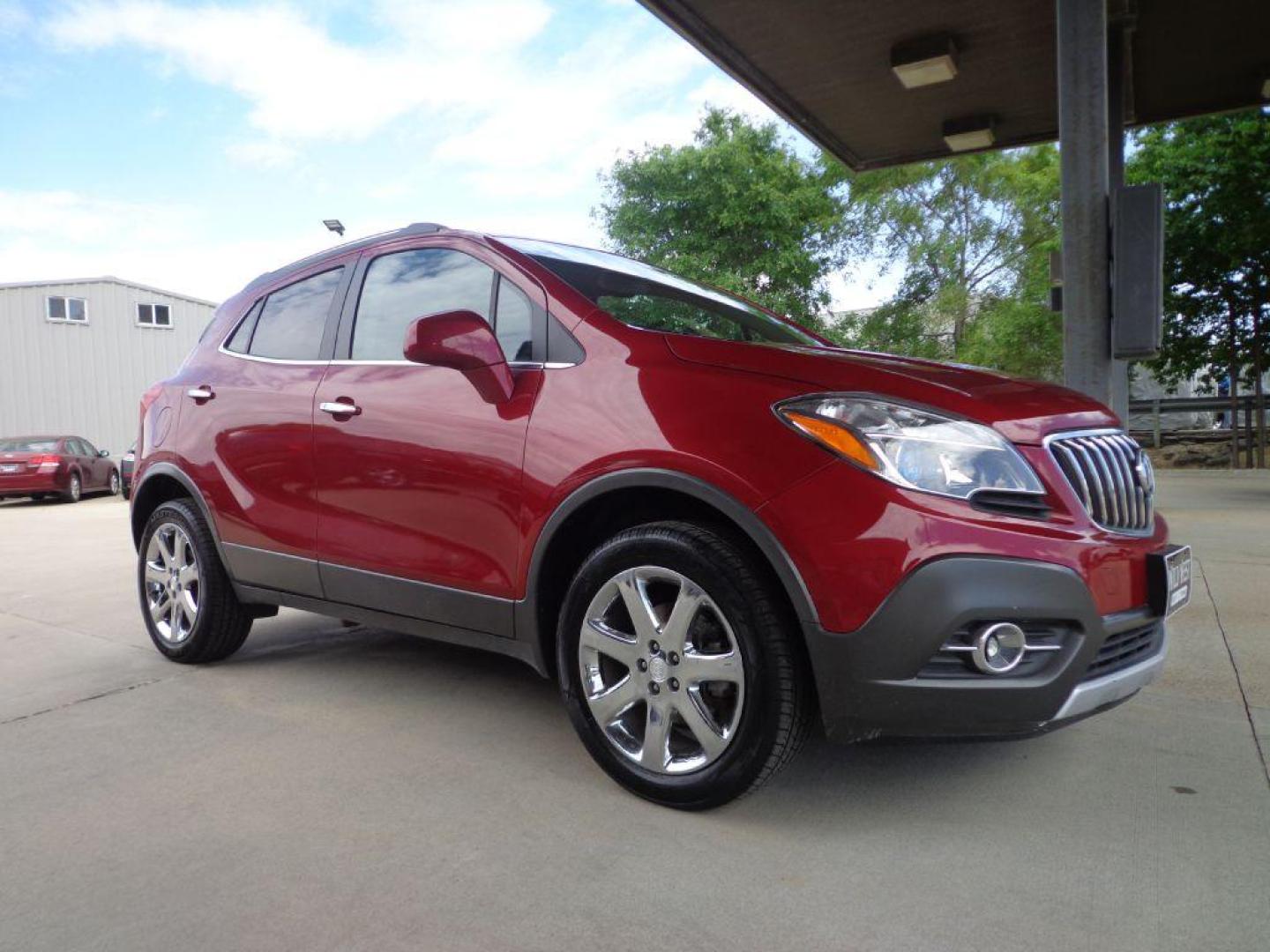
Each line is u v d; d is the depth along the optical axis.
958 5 6.19
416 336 2.48
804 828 2.24
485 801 2.40
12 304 25.80
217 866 2.06
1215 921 1.81
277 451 3.31
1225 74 7.59
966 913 1.85
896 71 6.74
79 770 2.64
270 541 3.35
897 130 8.37
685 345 2.45
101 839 2.20
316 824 2.27
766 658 2.13
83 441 18.66
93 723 3.06
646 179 19.45
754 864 2.06
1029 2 6.17
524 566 2.57
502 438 2.62
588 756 2.72
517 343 2.75
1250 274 14.04
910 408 2.12
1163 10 6.52
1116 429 2.49
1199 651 3.84
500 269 2.88
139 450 4.00
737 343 2.45
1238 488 11.21
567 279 2.82
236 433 3.47
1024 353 18.72
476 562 2.70
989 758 2.69
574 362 2.58
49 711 3.20
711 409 2.27
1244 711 3.09
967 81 7.36
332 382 3.19
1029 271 19.22
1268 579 5.30
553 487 2.48
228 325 3.84
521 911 1.87
